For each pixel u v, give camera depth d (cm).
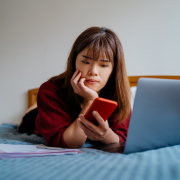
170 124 57
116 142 87
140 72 190
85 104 83
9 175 37
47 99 91
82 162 45
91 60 82
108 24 199
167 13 181
